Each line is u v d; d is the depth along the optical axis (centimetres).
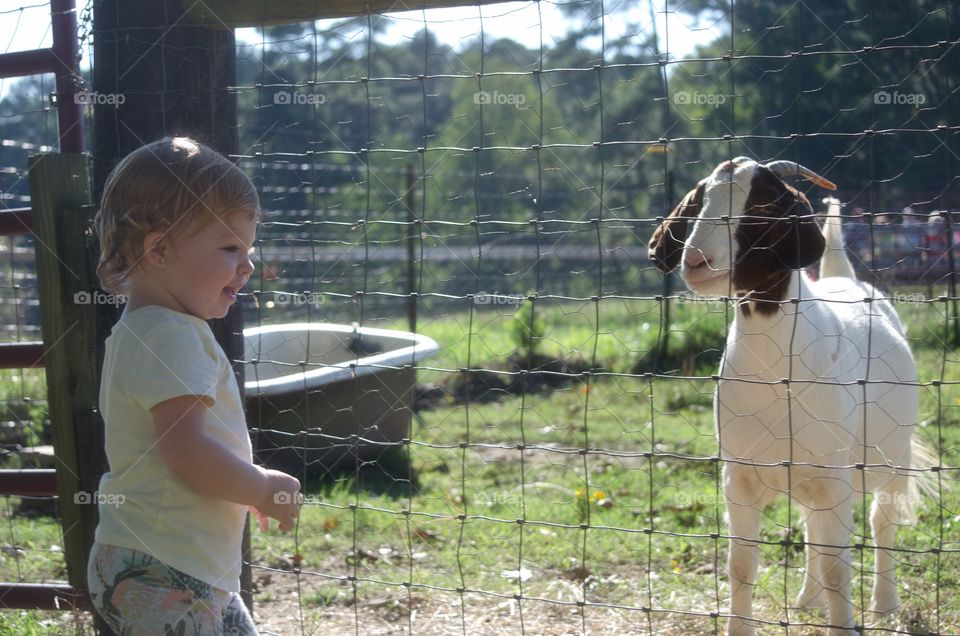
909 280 831
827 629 344
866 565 421
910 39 1037
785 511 482
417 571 425
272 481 213
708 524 466
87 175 309
